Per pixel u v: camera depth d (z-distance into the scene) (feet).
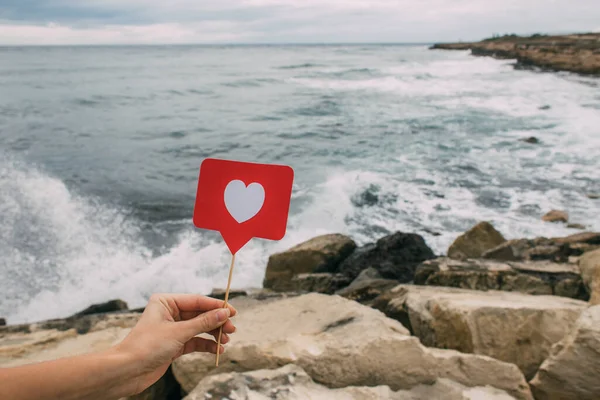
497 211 35.19
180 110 85.97
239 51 428.15
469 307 11.28
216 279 27.35
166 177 45.73
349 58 265.34
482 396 7.46
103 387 2.93
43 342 12.16
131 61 243.81
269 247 30.50
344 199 37.83
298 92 110.01
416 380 8.02
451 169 45.39
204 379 7.47
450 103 87.71
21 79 138.21
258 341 8.95
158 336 3.36
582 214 34.17
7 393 2.48
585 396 8.20
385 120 72.59
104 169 47.78
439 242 30.78
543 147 52.29
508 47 234.17
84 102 94.27
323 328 10.30
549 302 13.33
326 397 7.19
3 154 51.93
